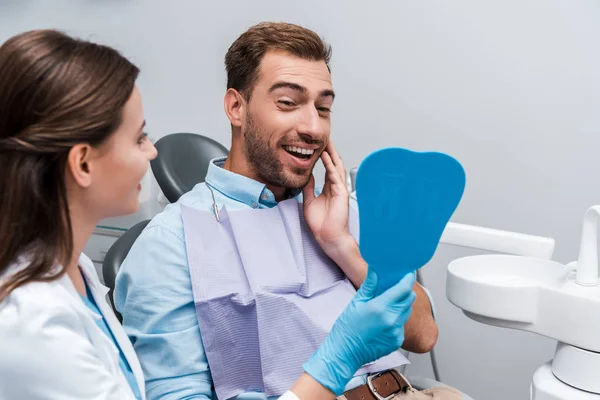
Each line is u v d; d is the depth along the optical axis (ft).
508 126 5.81
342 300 3.73
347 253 3.71
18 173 2.23
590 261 3.33
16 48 2.26
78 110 2.25
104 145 2.36
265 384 3.41
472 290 3.51
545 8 5.52
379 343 2.81
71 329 2.36
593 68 5.49
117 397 2.41
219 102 6.60
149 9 6.64
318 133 3.60
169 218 3.70
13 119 2.24
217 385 3.46
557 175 5.76
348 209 3.78
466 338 6.28
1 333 2.21
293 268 3.63
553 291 3.27
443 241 4.24
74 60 2.29
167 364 3.42
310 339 3.48
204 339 3.43
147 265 3.55
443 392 3.88
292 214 3.82
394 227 2.61
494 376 6.26
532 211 5.89
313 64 3.65
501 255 3.91
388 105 6.13
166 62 6.71
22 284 2.26
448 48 5.84
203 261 3.50
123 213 2.56
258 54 3.65
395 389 3.71
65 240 2.34
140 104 2.51
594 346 3.14
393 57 6.02
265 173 3.76
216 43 6.49
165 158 4.94
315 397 2.78
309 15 6.21
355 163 6.37
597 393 3.15
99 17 6.84
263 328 3.43
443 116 5.98
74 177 2.32
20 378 2.23
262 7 6.31
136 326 3.53
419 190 2.57
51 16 7.01
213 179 3.90
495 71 5.75
